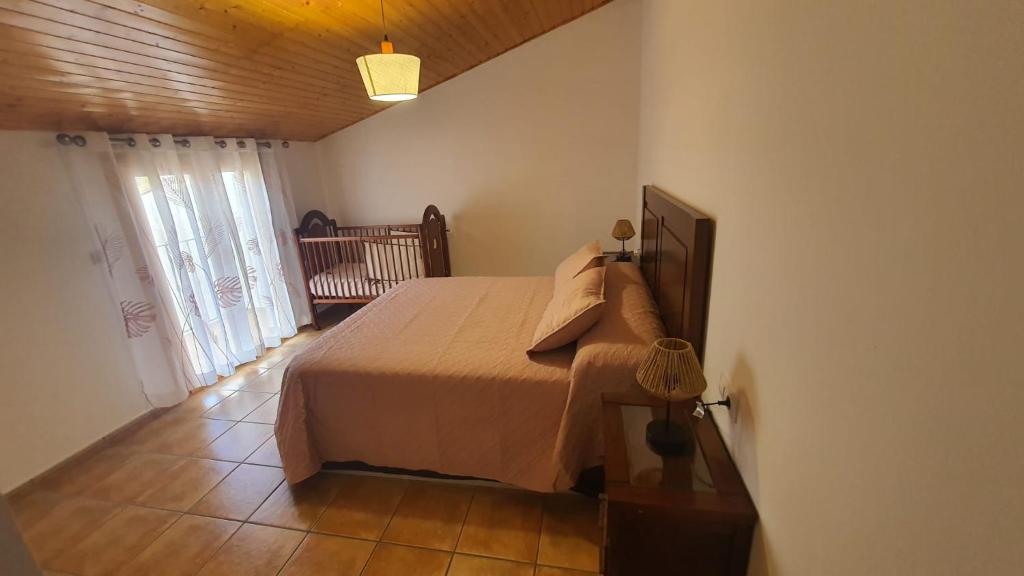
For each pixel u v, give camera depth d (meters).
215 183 3.32
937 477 0.48
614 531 1.12
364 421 2.03
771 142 0.93
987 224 0.40
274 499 2.10
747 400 1.09
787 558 0.87
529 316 2.46
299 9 2.04
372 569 1.72
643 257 2.91
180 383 3.00
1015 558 0.39
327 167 4.73
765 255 0.97
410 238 4.16
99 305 2.61
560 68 4.00
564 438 1.72
